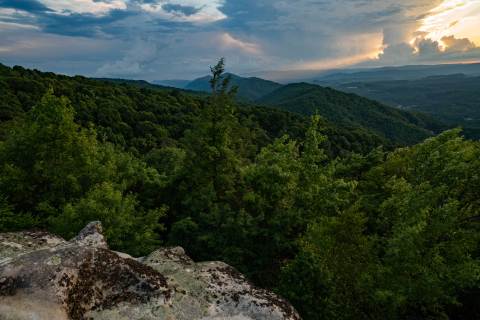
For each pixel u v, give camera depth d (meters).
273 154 26.62
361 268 17.75
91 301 10.05
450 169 20.66
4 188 22.45
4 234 14.19
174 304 10.98
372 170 33.81
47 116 23.62
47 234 14.86
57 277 9.70
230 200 26.25
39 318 8.51
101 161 29.34
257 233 21.97
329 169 26.00
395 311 18.19
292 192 24.08
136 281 11.06
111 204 21.47
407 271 17.09
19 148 23.75
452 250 17.52
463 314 23.77
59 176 23.34
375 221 27.39
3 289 9.09
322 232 19.02
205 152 26.64
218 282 12.74
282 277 17.67
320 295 16.53
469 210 20.61
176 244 24.41
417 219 17.81
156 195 30.53
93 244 13.91
